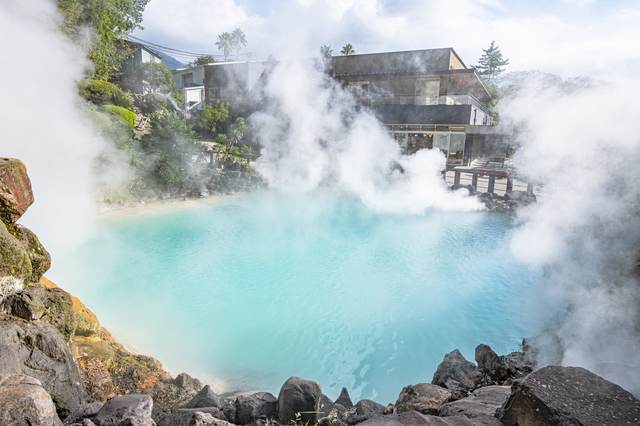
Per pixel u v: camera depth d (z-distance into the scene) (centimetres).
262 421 312
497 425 221
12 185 326
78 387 283
